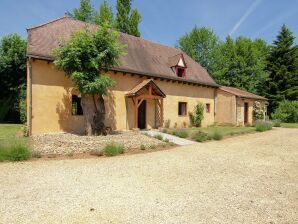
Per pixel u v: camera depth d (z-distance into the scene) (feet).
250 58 136.46
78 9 116.67
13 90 85.71
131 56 64.49
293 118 98.68
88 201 16.07
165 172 23.72
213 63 135.13
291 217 14.16
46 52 47.32
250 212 14.76
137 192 17.98
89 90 42.80
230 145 40.88
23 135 45.42
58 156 29.81
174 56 73.56
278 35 121.80
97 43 43.55
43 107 46.80
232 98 78.48
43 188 18.51
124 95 58.29
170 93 68.28
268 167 26.25
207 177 22.22
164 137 46.24
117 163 27.09
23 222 13.00
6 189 18.20
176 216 14.06
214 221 13.51
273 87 118.62
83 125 51.29
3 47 85.76
